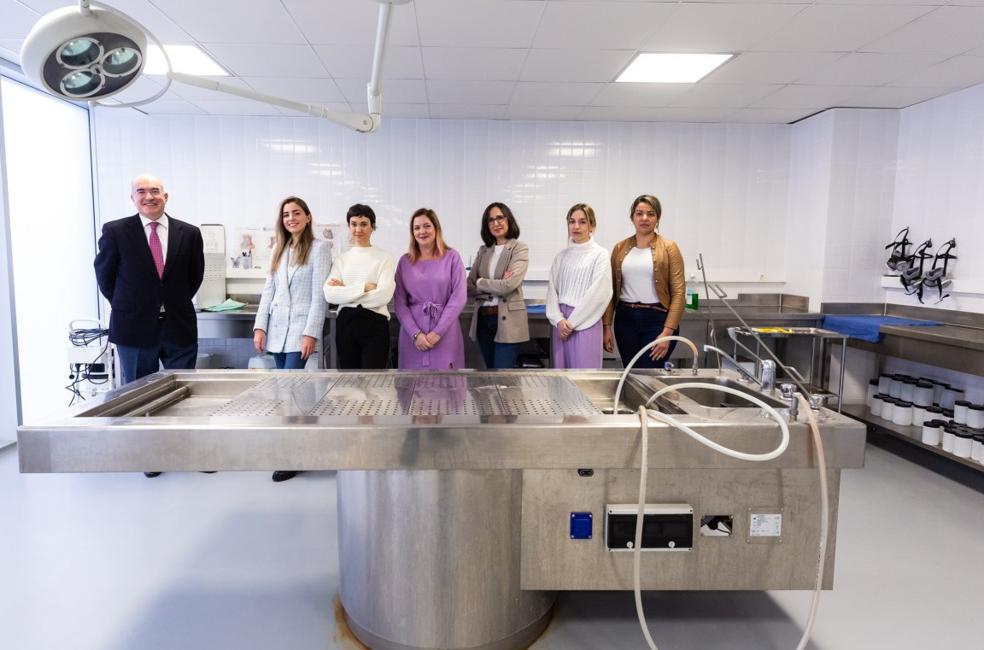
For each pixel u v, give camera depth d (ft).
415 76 11.25
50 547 7.28
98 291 14.30
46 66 3.70
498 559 5.13
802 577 4.97
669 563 4.92
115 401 5.00
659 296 10.35
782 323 13.25
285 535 7.66
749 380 6.05
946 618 6.06
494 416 4.60
